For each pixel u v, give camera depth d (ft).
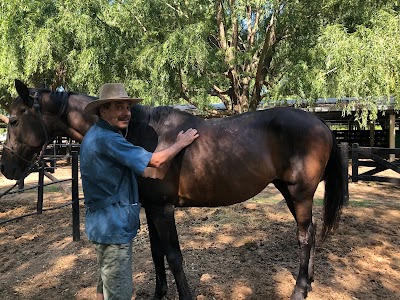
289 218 17.62
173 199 9.12
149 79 31.09
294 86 28.02
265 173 9.52
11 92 33.94
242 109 35.88
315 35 29.04
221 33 33.96
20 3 30.60
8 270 12.48
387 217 17.70
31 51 29.66
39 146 9.82
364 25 28.30
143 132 9.14
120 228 6.73
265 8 29.22
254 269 11.78
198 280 11.05
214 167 9.08
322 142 9.72
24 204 22.74
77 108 9.68
